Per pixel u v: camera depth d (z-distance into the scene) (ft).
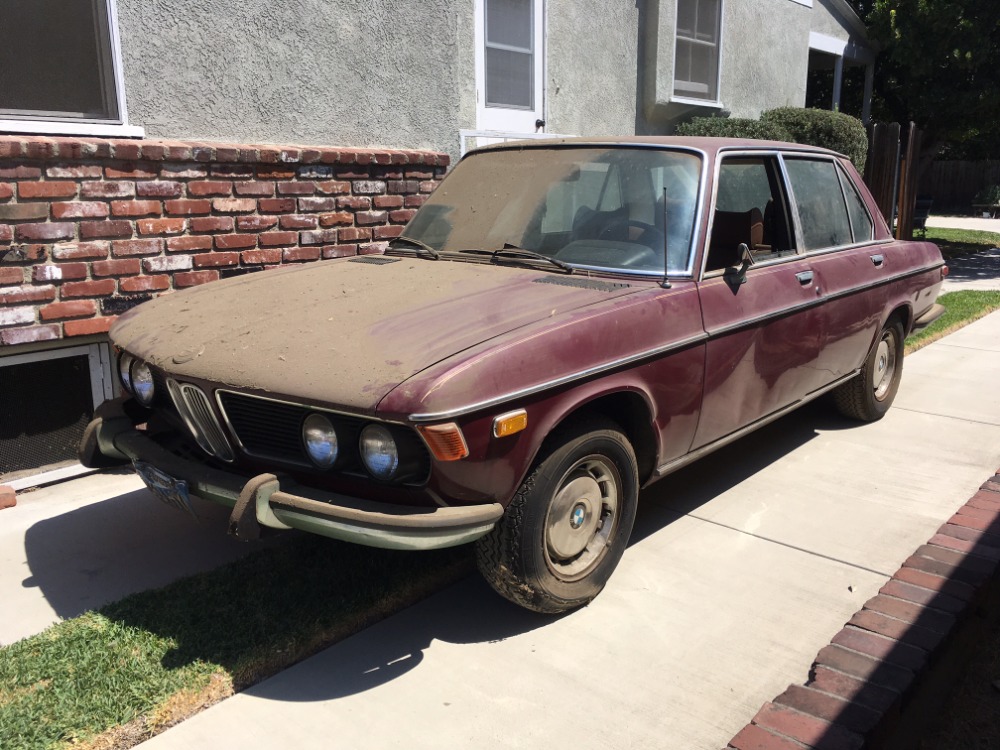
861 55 53.67
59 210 15.06
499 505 9.78
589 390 10.46
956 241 58.90
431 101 21.77
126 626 10.65
